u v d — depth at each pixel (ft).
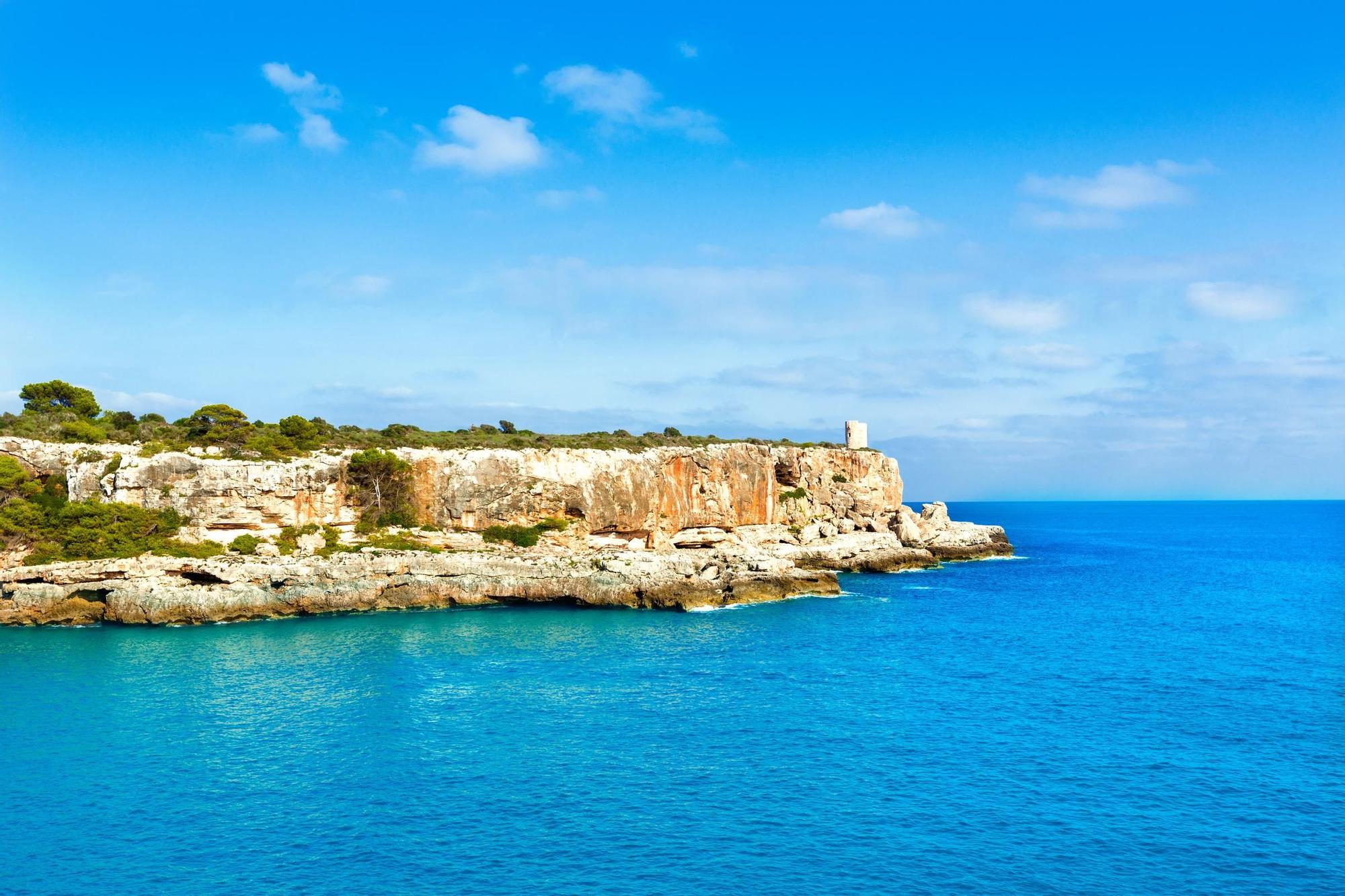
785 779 133.39
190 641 238.27
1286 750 145.18
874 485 453.99
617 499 328.29
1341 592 353.10
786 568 331.36
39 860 108.17
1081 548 610.65
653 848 111.55
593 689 184.75
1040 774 135.23
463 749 146.61
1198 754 143.43
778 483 426.10
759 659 213.87
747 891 101.30
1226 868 106.01
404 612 287.07
